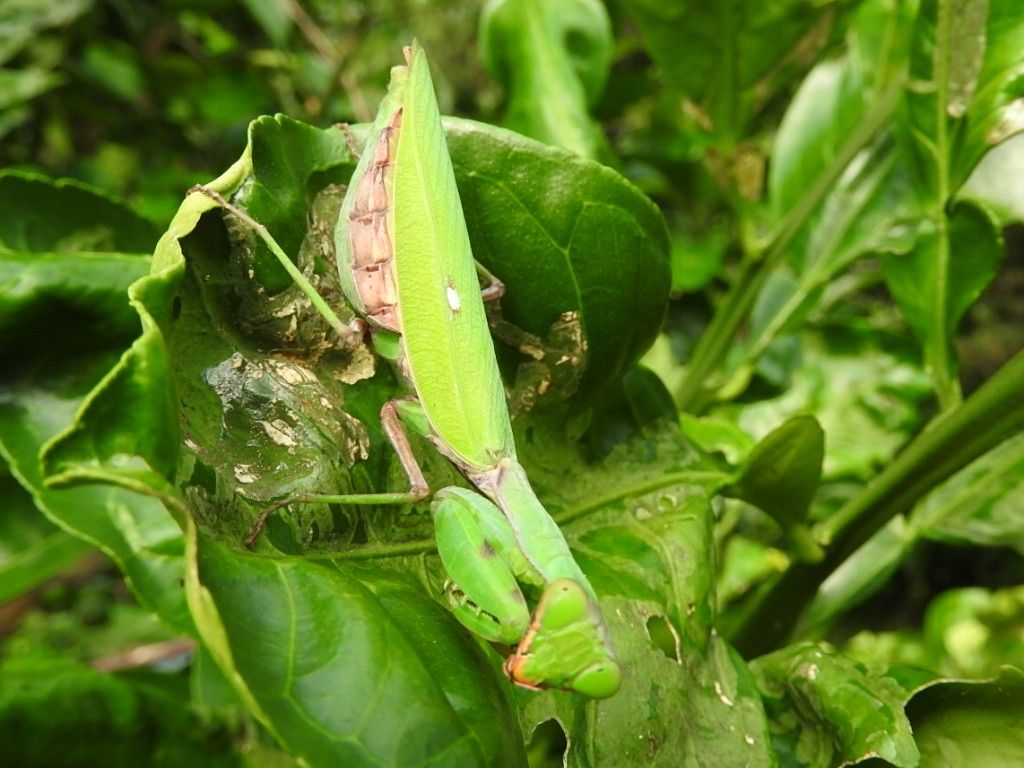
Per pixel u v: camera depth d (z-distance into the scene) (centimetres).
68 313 10
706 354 18
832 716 10
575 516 12
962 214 14
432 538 10
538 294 11
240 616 7
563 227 11
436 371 10
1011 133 13
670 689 10
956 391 14
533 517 10
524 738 9
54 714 8
